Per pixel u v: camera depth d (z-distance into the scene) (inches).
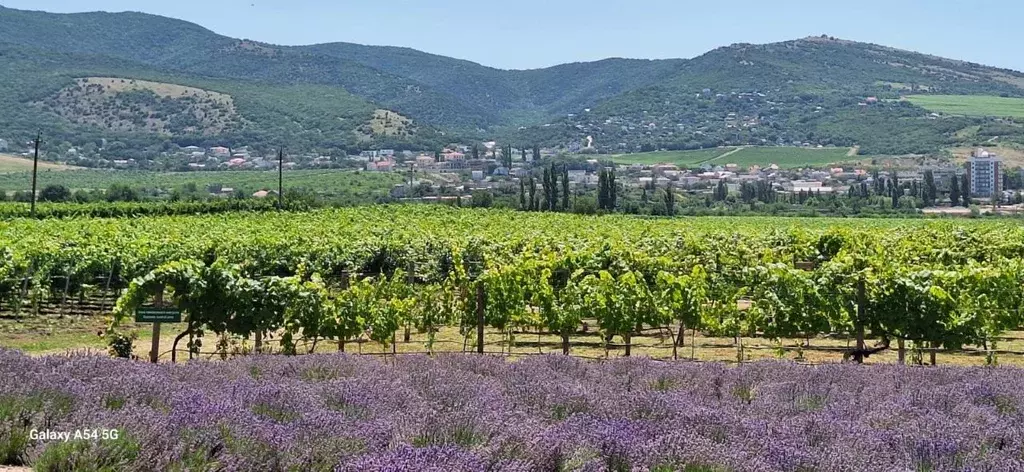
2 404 317.7
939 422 346.3
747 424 337.1
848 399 413.7
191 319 642.8
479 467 265.9
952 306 689.0
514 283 770.2
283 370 472.4
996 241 1440.7
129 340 644.7
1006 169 7667.3
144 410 311.4
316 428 309.0
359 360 512.4
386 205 3592.5
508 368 494.6
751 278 768.3
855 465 286.4
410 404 364.2
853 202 5078.7
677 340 818.2
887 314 703.1
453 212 3134.8
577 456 284.0
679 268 1088.2
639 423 329.7
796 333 724.7
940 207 5251.0
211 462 279.0
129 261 1135.0
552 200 4249.5
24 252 1076.5
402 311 749.9
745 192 5679.1
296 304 669.9
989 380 469.7
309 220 2508.6
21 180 6609.3
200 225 2105.1
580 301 757.3
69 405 334.0
